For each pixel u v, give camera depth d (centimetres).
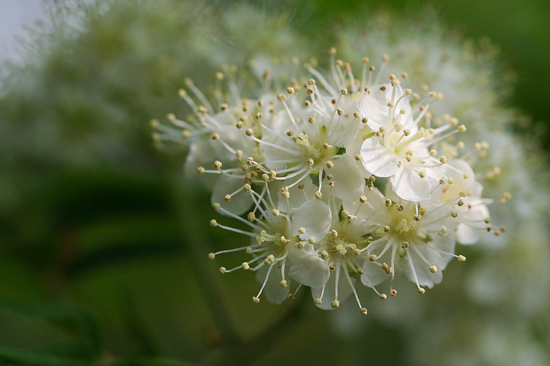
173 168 18
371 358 18
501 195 17
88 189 18
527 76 19
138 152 18
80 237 18
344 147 15
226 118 16
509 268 18
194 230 18
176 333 19
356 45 18
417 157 15
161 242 18
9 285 18
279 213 15
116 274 19
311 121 15
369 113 15
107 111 18
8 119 18
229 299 19
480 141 17
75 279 18
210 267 18
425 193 15
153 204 18
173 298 19
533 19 19
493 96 18
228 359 17
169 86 18
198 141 16
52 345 16
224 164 15
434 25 19
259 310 19
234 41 18
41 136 18
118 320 18
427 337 18
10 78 18
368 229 15
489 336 18
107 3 18
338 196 15
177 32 18
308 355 19
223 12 18
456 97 17
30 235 18
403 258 15
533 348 18
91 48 18
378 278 15
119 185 18
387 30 18
